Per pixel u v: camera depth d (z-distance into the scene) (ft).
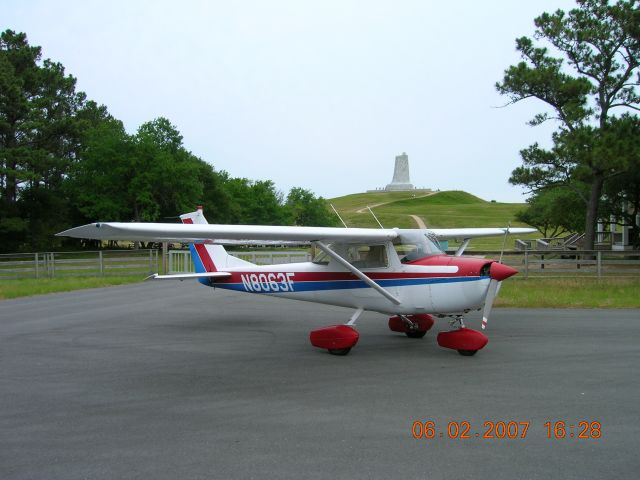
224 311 39.22
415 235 25.93
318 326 32.42
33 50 133.49
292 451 13.28
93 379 20.45
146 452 13.34
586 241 61.16
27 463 12.77
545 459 12.64
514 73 60.64
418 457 12.82
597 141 52.49
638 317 33.86
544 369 21.06
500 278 22.26
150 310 40.11
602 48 60.08
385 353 24.56
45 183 152.25
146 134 144.05
